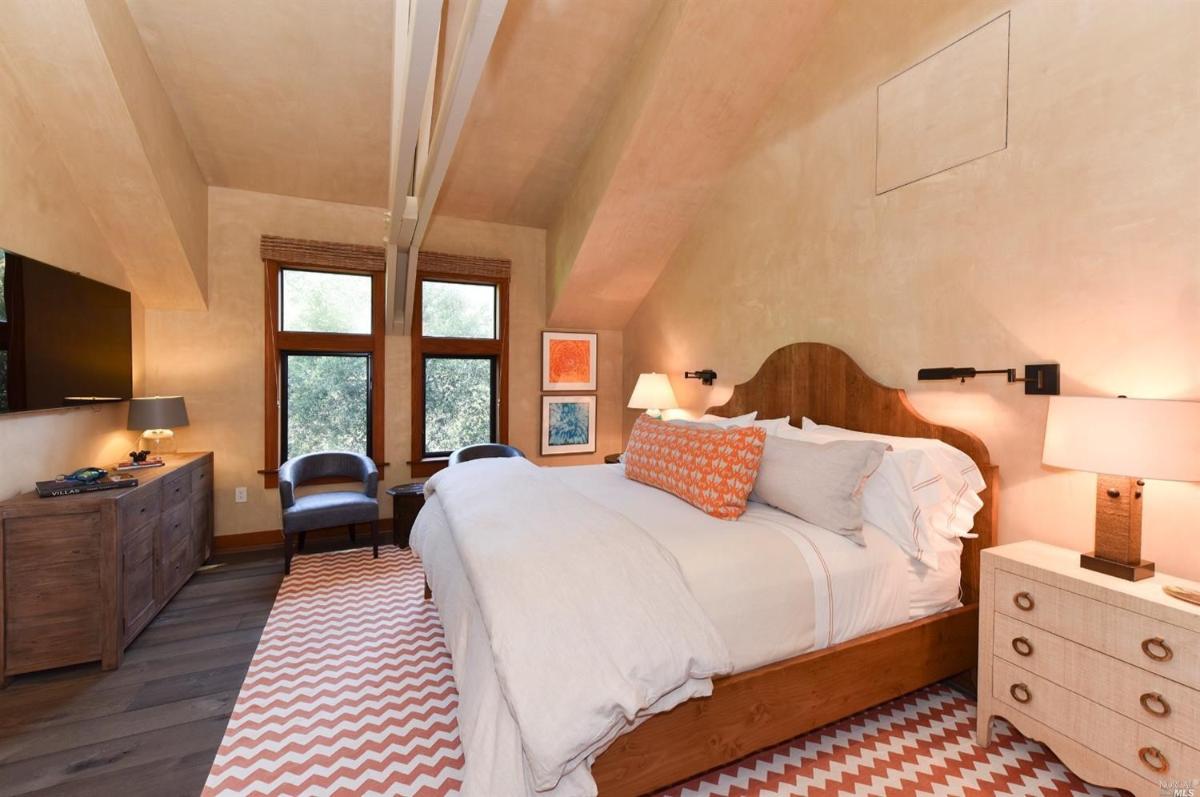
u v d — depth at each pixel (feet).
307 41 9.82
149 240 10.70
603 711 4.09
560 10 9.93
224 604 9.82
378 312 14.12
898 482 6.65
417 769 5.72
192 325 12.41
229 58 9.86
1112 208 5.93
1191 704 4.41
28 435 8.14
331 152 12.08
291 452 13.66
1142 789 4.71
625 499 7.74
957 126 7.49
